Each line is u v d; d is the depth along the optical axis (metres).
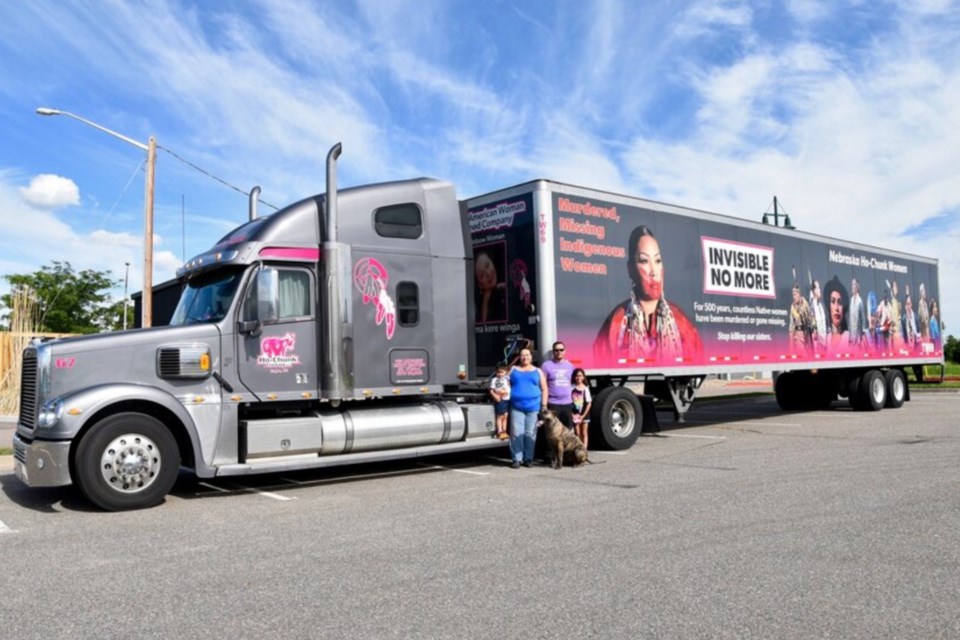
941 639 4.22
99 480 8.00
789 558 5.84
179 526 7.37
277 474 10.69
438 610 4.77
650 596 4.98
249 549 6.40
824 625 4.44
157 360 8.57
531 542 6.45
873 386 19.88
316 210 9.72
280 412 9.70
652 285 13.24
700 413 20.39
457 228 10.90
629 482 9.43
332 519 7.57
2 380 18.89
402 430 10.05
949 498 8.03
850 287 19.08
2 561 6.14
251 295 9.12
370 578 5.48
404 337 10.20
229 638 4.35
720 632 4.35
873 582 5.23
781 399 21.11
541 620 4.56
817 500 8.01
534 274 11.48
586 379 11.94
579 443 10.88
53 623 4.64
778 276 16.53
